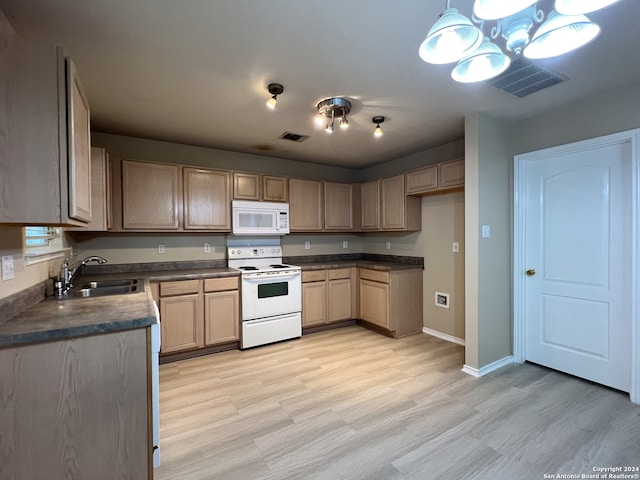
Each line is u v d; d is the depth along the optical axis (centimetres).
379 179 416
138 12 142
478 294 269
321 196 425
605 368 242
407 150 381
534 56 127
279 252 417
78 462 128
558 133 258
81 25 151
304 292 380
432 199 379
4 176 118
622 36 162
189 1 135
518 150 285
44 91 123
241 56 180
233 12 142
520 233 287
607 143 230
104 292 232
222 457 170
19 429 119
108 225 285
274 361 303
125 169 300
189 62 185
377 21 150
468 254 274
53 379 124
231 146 362
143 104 244
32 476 121
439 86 218
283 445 180
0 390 117
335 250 477
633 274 219
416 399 229
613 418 201
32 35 158
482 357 271
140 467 139
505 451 172
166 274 310
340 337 375
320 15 145
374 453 172
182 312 303
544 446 176
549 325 275
